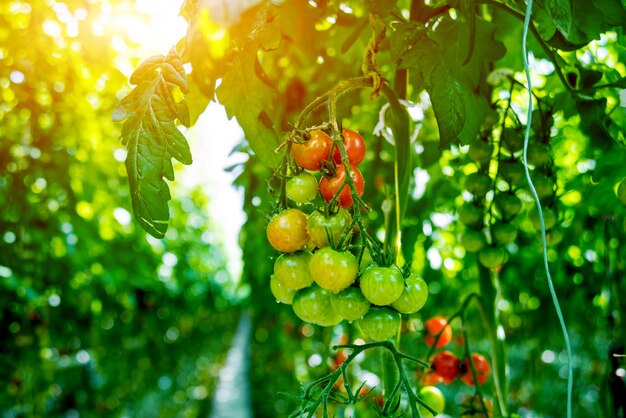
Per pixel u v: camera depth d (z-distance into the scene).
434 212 1.19
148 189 0.45
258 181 1.05
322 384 0.81
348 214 0.42
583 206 1.11
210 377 4.96
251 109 0.58
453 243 1.25
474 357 0.77
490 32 0.61
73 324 1.69
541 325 1.41
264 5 0.46
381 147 1.00
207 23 0.43
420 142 1.01
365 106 0.98
